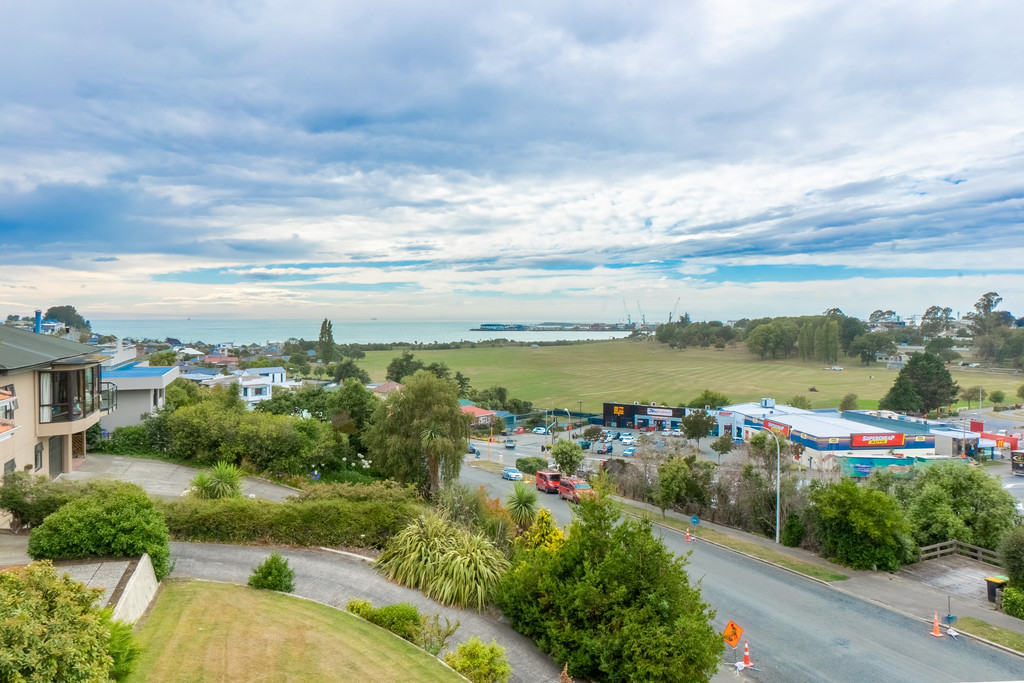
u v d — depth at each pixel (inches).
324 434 1587.1
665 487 1470.2
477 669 496.1
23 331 1242.6
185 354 7765.8
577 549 622.5
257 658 448.1
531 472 2566.4
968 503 1182.9
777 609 854.5
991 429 3892.7
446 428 1492.4
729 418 3747.5
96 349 1321.4
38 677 252.2
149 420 1471.5
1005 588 862.5
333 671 449.1
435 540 746.8
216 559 732.0
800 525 1191.6
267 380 3636.8
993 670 669.9
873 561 1021.8
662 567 590.6
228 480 991.0
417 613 592.4
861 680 646.5
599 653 550.0
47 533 581.6
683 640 532.7
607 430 4638.3
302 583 688.4
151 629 479.8
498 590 688.4
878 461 2640.3
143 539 603.8
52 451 1114.7
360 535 830.5
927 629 785.6
